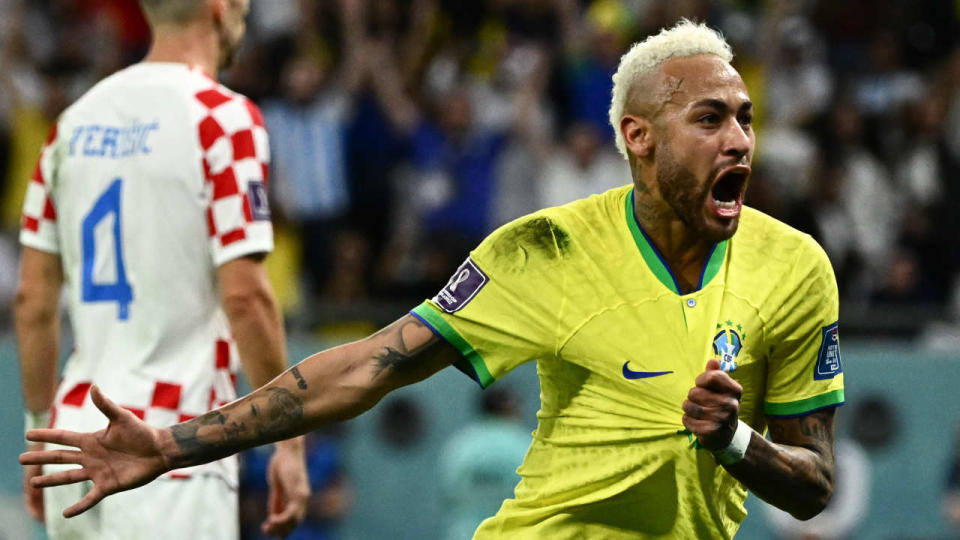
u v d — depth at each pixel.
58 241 14.97
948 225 35.38
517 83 36.78
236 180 14.07
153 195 14.17
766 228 11.44
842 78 40.97
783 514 29.56
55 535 14.62
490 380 11.36
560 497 11.33
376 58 36.97
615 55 37.66
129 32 37.97
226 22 14.88
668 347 10.95
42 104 35.38
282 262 33.06
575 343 11.07
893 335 31.81
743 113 10.95
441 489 29.25
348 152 34.47
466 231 34.44
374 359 11.16
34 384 15.09
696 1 38.47
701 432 10.10
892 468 30.45
